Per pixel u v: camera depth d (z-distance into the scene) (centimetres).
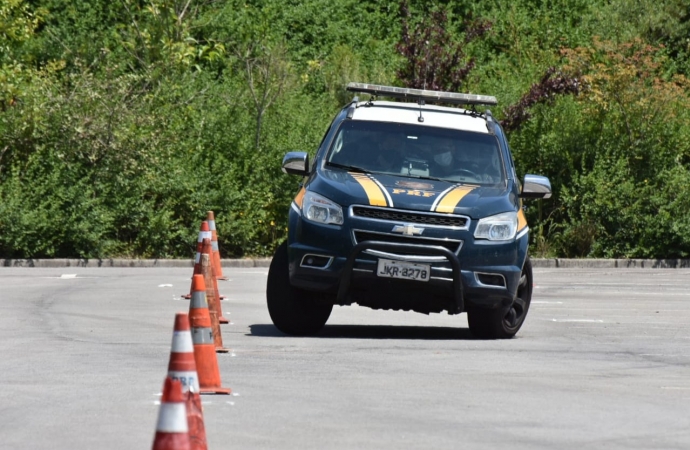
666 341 4325
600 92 9856
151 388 2992
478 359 3647
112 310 4912
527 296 4334
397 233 3962
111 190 8238
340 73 10738
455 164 4388
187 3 10225
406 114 4609
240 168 8931
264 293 5962
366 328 4594
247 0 12469
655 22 12756
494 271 4025
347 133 4462
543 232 9731
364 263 3944
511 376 3316
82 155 8206
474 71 11256
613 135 9906
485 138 4538
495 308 4191
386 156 4381
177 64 9644
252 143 9125
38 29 11488
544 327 4750
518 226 4125
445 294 3994
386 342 4053
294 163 4369
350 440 2422
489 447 2388
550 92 9825
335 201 4025
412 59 10269
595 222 9525
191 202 8556
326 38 12444
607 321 5050
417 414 2712
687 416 2783
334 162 4359
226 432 2481
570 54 10194
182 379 2008
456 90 10200
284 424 2569
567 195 9600
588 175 9594
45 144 8188
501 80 10819
